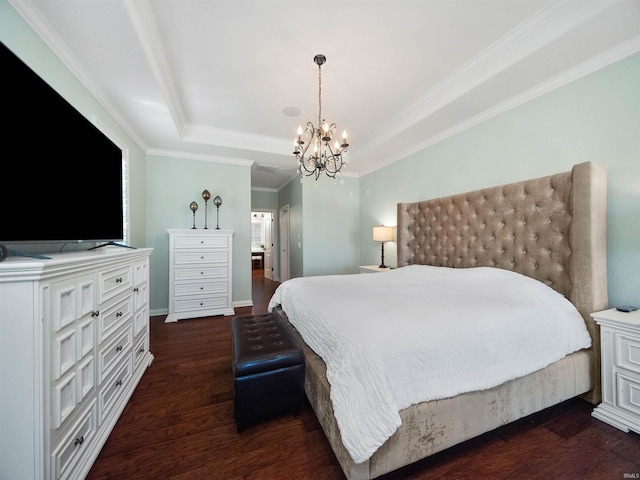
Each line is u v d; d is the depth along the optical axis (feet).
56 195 4.40
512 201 7.56
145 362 7.09
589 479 3.80
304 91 8.50
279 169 15.75
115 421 4.95
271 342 5.42
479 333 4.28
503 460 4.15
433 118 9.07
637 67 5.51
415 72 7.55
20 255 3.79
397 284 7.57
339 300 5.72
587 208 5.63
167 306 12.62
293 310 6.66
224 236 12.46
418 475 3.87
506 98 7.82
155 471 3.99
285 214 20.42
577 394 5.23
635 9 4.71
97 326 4.29
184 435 4.74
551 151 6.98
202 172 13.17
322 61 6.98
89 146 5.41
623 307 5.50
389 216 13.70
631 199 5.62
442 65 7.24
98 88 7.13
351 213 16.63
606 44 5.64
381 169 14.33
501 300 5.57
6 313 2.80
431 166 10.94
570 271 5.98
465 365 4.07
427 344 3.89
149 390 6.18
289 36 6.19
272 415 5.26
